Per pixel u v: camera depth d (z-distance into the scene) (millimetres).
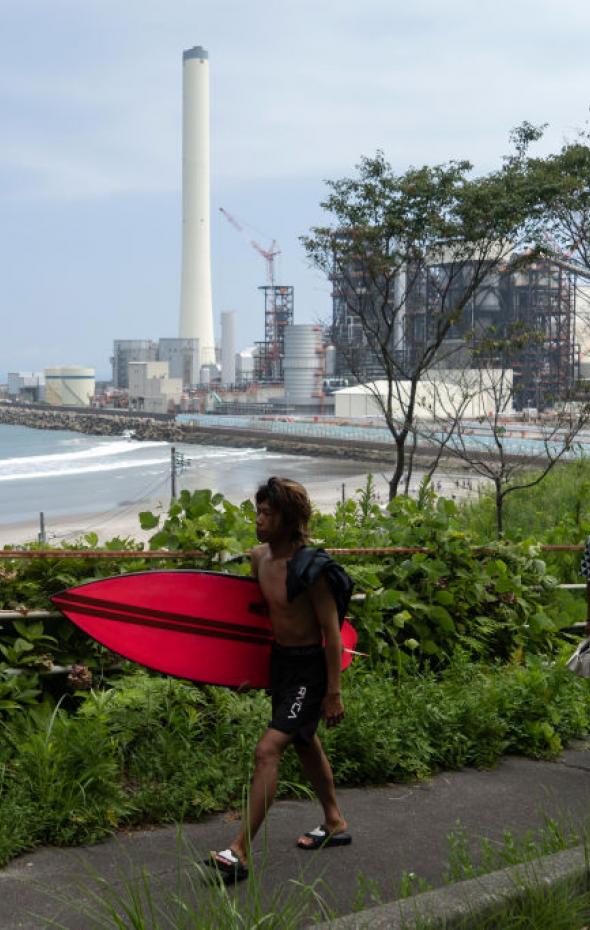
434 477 73750
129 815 4449
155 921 3086
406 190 20656
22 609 5363
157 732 5098
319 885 3783
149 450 149625
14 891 3686
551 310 163875
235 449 152750
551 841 3916
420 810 4777
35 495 84625
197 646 4328
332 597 3957
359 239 21281
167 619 4336
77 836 4219
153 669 4320
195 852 4031
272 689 4105
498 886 3150
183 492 6457
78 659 5520
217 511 6418
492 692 6059
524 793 5098
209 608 4312
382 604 6703
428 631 6969
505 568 7379
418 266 22391
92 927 3340
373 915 2941
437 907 2982
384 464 117188
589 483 16891
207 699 5539
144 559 6027
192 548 6141
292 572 3912
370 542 7152
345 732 5270
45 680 5465
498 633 7410
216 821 4535
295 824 4496
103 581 4379
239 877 3756
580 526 10703
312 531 7172
